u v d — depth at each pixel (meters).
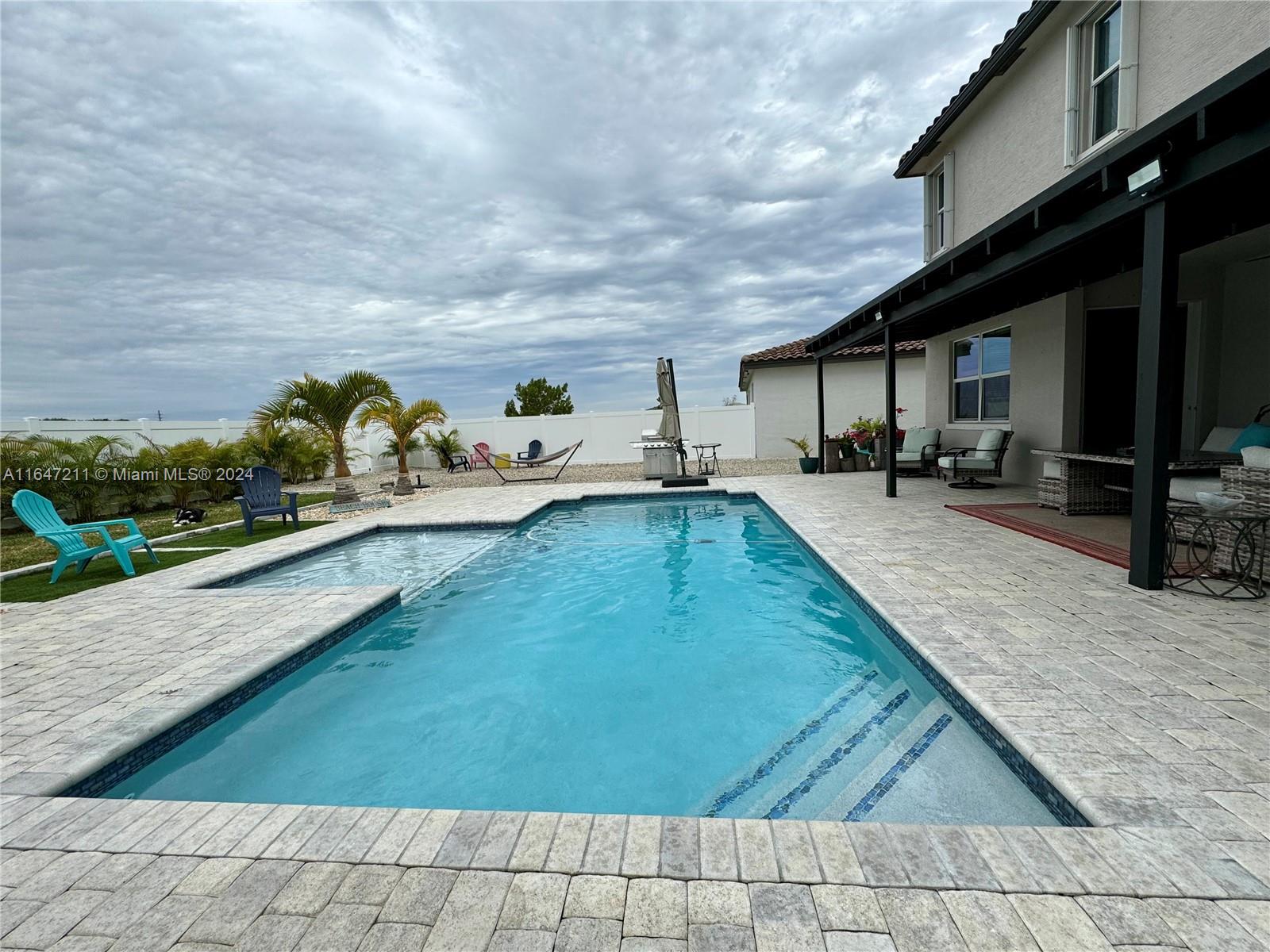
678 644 4.52
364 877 1.84
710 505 10.34
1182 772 2.13
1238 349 7.00
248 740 3.37
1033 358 8.50
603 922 1.62
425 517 9.30
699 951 1.52
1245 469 4.11
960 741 2.79
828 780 2.71
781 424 18.12
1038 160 7.54
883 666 3.89
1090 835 1.86
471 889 1.77
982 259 5.61
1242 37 4.83
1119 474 6.75
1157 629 3.41
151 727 2.90
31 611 4.89
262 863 1.93
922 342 16.72
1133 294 7.58
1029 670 2.97
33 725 2.92
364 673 4.22
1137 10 5.85
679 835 1.97
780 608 5.18
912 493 9.17
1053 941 1.50
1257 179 3.80
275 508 9.15
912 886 1.70
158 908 1.75
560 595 5.82
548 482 14.44
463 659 4.41
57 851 2.02
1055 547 5.47
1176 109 3.08
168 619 4.56
